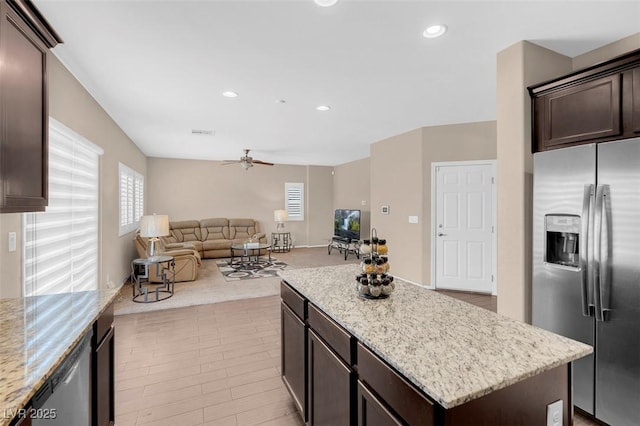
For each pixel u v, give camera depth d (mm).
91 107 3293
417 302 1586
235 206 8586
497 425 893
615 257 1712
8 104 1333
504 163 2416
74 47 2342
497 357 1011
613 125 1779
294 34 2176
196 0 1811
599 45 2334
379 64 2641
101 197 3621
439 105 3715
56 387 1083
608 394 1764
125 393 2127
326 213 9680
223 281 5203
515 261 2334
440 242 4711
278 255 7988
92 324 1401
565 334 1948
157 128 4793
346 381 1271
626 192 1667
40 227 2270
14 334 1241
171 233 7305
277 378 2330
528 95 2283
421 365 953
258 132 5066
